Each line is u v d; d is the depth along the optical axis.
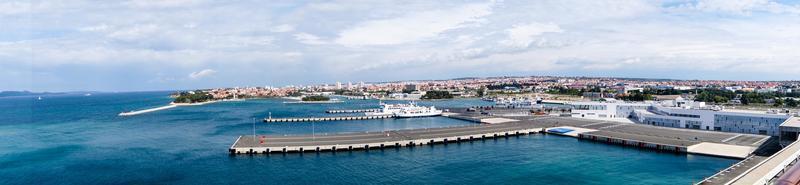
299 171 115.62
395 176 110.50
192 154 139.62
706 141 145.00
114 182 107.69
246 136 163.00
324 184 104.06
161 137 182.38
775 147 132.25
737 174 94.56
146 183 106.31
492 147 149.25
